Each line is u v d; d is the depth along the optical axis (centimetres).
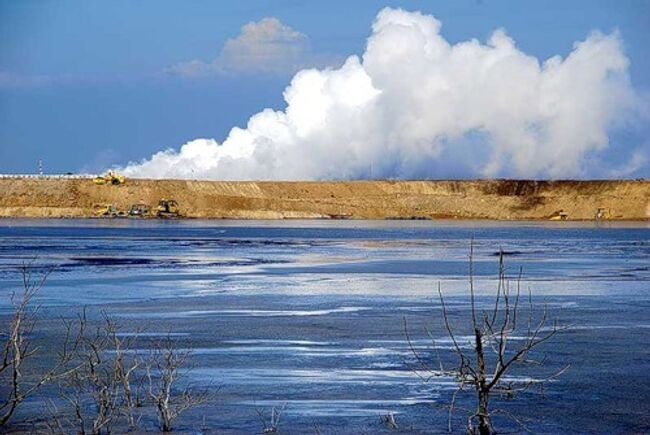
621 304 8406
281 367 5238
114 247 19325
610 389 4691
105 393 4003
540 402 4416
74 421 4016
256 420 4059
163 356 5488
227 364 5322
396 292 9600
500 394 4553
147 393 4512
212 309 8012
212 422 4028
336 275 11944
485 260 15425
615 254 17438
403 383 4809
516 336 6378
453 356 5569
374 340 6225
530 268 13325
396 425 3988
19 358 3816
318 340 6228
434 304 8425
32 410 4197
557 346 5950
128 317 7431
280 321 7225
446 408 4275
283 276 11738
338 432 3881
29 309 7894
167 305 8319
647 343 6072
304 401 4416
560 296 9150
